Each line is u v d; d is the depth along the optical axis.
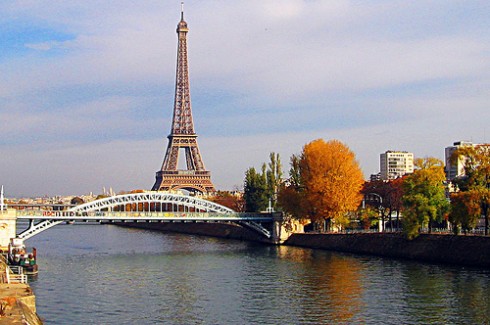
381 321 80.12
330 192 171.00
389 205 191.75
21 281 91.75
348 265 131.50
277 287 105.44
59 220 171.75
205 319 83.06
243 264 137.62
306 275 118.12
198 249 179.75
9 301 65.12
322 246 175.00
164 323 80.94
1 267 105.75
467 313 83.31
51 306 91.00
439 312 84.12
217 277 117.88
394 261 137.62
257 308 89.25
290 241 193.50
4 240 164.38
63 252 171.75
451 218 133.00
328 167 174.25
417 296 94.38
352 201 173.12
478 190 128.50
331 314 84.56
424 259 136.88
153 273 124.25
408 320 80.38
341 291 100.00
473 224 129.00
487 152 134.50
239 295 98.88
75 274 123.06
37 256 159.25
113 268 132.50
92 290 104.31
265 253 163.62
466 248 128.62
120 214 183.12
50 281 113.69
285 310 87.50
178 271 126.94
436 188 142.88
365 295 96.19
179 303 93.19
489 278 108.75
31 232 170.75
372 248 155.25
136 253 167.25
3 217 164.62
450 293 95.94
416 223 142.25
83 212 181.25
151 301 94.81
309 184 174.62
